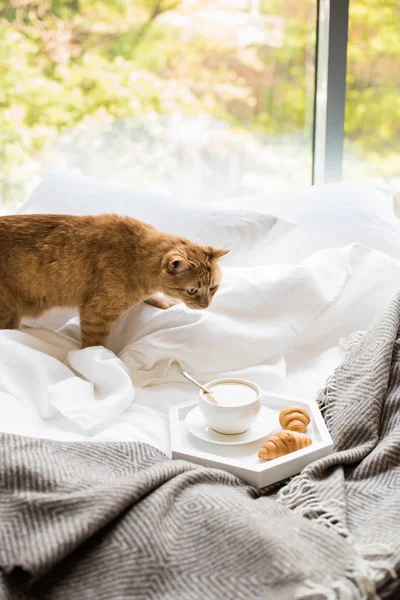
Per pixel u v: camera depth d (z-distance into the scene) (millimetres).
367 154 2621
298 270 1679
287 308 1633
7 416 1259
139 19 2400
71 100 2443
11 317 1707
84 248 1633
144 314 1698
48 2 2342
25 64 2391
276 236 1977
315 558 876
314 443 1229
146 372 1526
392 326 1471
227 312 1621
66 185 2145
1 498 984
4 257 1633
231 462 1144
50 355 1545
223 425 1227
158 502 967
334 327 1760
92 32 2391
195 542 921
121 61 2430
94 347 1521
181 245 1637
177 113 2512
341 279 1749
